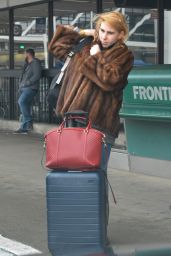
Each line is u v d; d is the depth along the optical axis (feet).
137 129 33.50
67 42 19.98
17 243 21.18
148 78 30.37
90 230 18.42
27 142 47.62
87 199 18.29
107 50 18.92
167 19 40.29
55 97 20.62
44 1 51.75
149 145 33.01
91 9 46.80
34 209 26.32
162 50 40.32
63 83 19.85
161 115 30.12
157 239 21.12
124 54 18.79
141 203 27.22
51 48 20.21
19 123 53.83
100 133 18.13
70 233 18.51
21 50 55.62
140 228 22.94
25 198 28.53
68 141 18.04
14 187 31.19
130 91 31.73
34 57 50.52
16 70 54.44
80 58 19.43
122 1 37.55
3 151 43.47
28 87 50.24
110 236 21.59
